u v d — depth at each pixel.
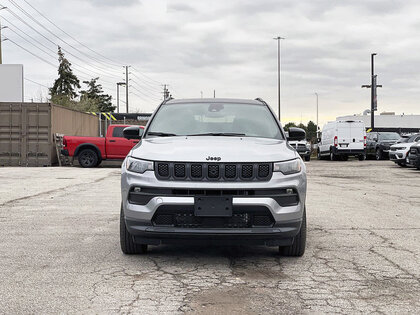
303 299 3.99
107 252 5.61
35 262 5.14
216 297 4.03
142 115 36.75
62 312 3.67
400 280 4.55
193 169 4.87
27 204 9.59
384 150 31.12
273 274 4.75
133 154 5.21
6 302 3.89
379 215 8.45
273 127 6.20
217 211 4.75
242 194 4.82
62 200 10.21
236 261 5.27
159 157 4.96
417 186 13.98
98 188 12.67
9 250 5.67
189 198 4.77
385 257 5.43
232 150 5.05
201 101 6.68
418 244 6.10
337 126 31.00
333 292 4.18
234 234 4.77
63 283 4.40
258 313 3.66
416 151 20.88
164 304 3.85
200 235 4.77
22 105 21.64
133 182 4.97
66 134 24.02
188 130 6.02
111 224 7.40
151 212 4.82
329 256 5.48
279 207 4.86
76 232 6.77
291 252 5.41
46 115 21.72
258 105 6.70
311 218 8.10
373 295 4.10
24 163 21.77
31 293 4.11
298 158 5.26
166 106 6.59
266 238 4.87
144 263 5.14
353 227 7.27
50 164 21.80
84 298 3.99
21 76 30.08
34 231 6.84
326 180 16.16
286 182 4.93
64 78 76.06
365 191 12.55
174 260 5.29
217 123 6.15
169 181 4.86
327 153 33.34
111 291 4.18
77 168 20.94
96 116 30.45
